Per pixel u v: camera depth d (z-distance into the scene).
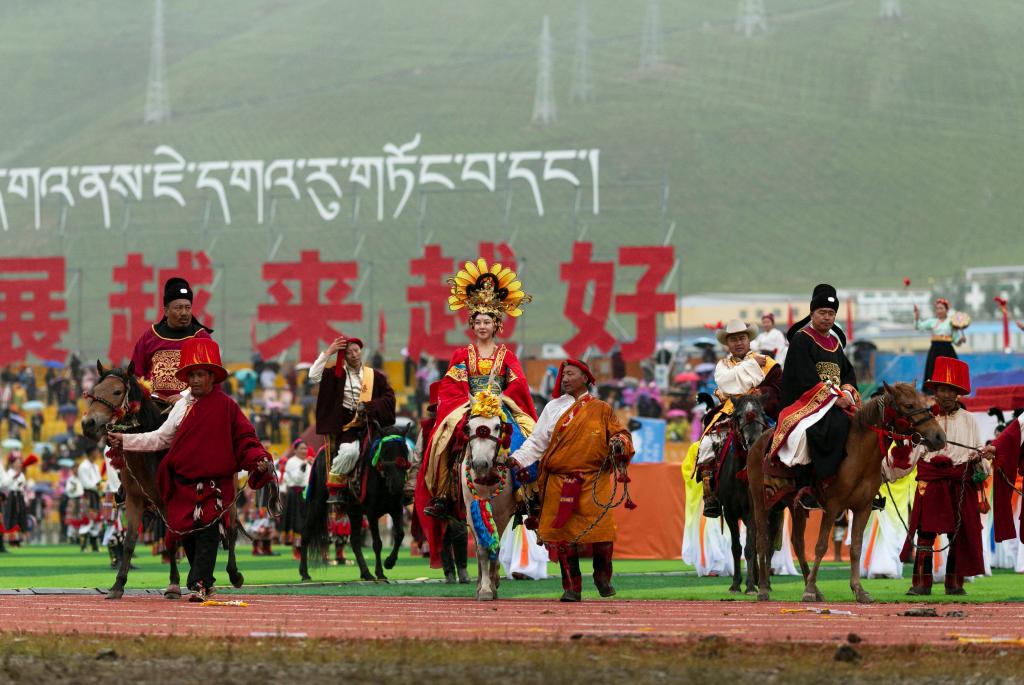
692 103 152.88
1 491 39.19
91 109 159.62
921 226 143.25
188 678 9.90
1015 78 153.38
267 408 55.12
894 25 158.62
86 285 129.00
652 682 9.77
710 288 138.00
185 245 128.62
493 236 134.25
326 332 59.31
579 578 17.59
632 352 57.91
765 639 12.04
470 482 17.23
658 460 37.88
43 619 14.75
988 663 10.76
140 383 17.06
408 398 57.38
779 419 17.58
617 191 142.25
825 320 18.12
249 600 17.80
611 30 156.62
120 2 176.50
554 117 146.75
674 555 30.69
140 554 36.44
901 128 153.00
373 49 159.88
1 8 177.00
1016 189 146.12
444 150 141.62
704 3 163.00
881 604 17.19
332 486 22.59
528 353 81.00
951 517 19.31
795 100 155.25
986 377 37.88
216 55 163.88
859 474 17.17
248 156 143.75
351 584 21.98
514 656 10.89
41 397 62.22
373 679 9.82
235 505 19.03
